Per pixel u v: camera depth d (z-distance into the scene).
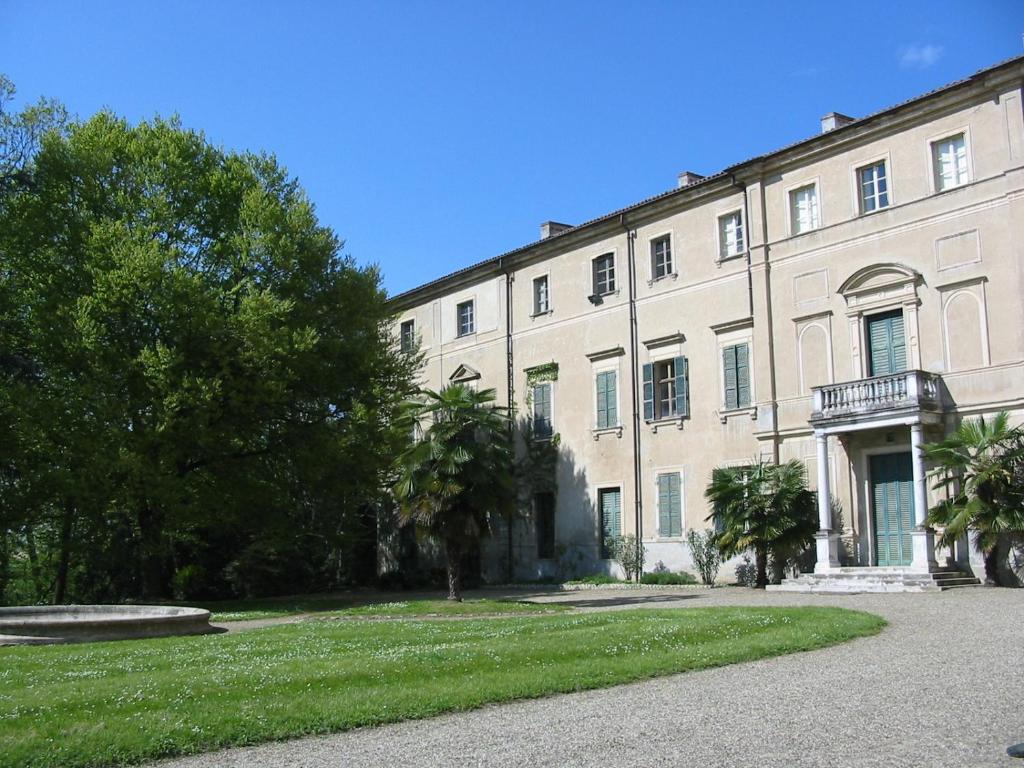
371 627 16.69
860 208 26.97
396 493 25.23
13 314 26.03
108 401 24.53
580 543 34.44
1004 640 12.35
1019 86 23.70
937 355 24.77
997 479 21.44
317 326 28.55
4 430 24.91
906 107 25.70
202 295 25.16
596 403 34.53
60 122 28.66
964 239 24.48
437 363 42.22
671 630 13.45
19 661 12.09
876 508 25.75
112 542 28.86
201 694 8.96
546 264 37.38
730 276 30.25
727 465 29.61
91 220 26.20
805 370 27.75
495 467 25.81
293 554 36.00
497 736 7.56
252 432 27.78
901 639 12.91
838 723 7.67
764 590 25.66
